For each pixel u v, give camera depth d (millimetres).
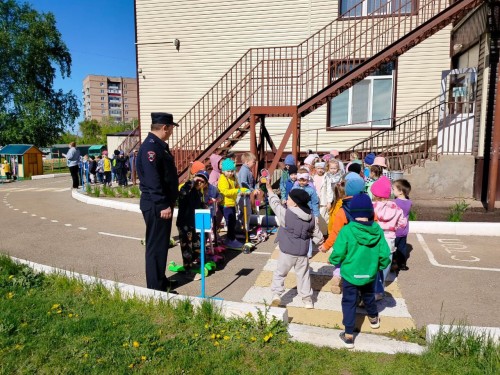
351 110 12930
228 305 3918
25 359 3186
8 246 7020
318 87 12727
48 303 4145
